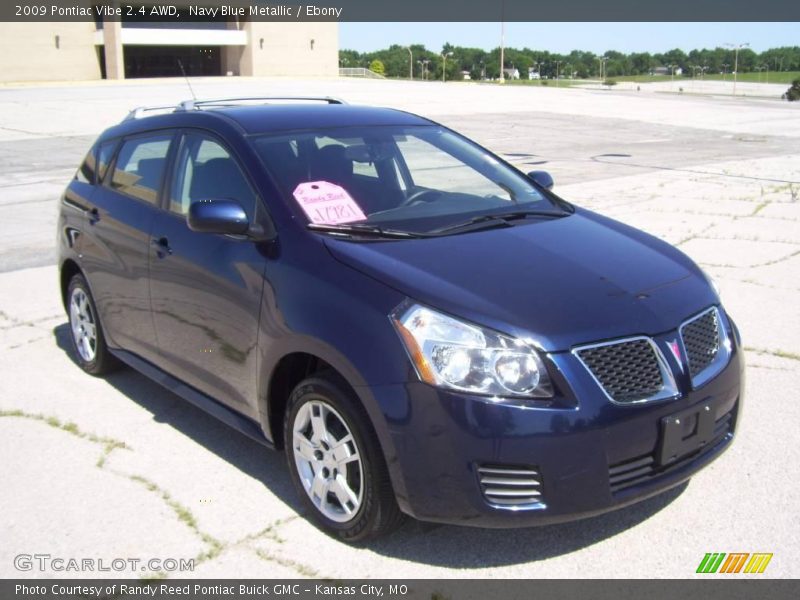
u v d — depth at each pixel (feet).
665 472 11.21
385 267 11.60
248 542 11.93
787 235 31.17
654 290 11.94
